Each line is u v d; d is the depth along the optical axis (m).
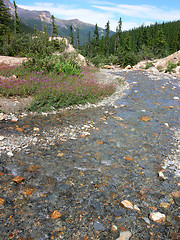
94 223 3.09
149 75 19.41
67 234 2.85
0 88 9.05
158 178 4.45
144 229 3.04
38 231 2.85
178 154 5.64
